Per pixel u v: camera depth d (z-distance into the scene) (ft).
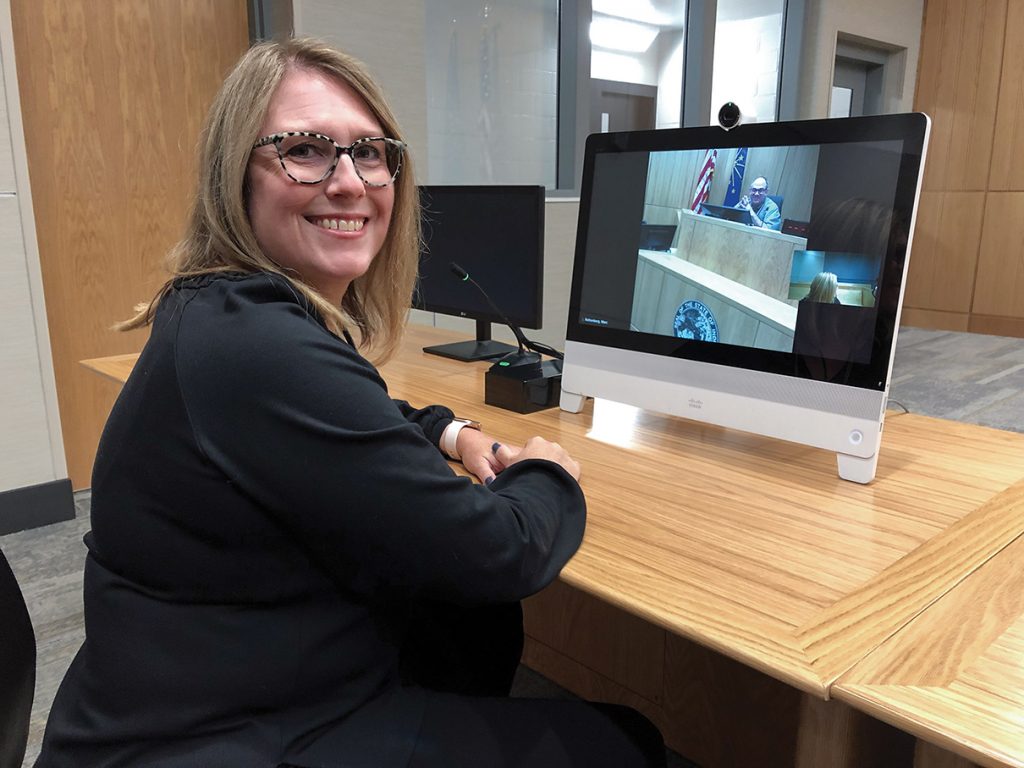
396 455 2.42
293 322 2.43
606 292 4.67
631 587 2.68
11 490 8.54
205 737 2.48
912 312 21.45
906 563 2.87
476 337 7.22
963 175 20.04
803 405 3.88
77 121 8.91
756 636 2.36
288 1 9.78
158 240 9.71
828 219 3.77
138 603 2.49
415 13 11.02
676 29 15.71
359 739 2.63
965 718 1.96
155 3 9.27
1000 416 12.48
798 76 17.42
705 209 4.20
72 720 2.58
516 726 2.88
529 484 3.10
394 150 3.13
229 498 2.38
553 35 13.33
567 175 13.93
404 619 2.92
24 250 8.24
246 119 2.69
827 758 3.23
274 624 2.53
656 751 3.02
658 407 4.46
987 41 19.22
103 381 9.54
